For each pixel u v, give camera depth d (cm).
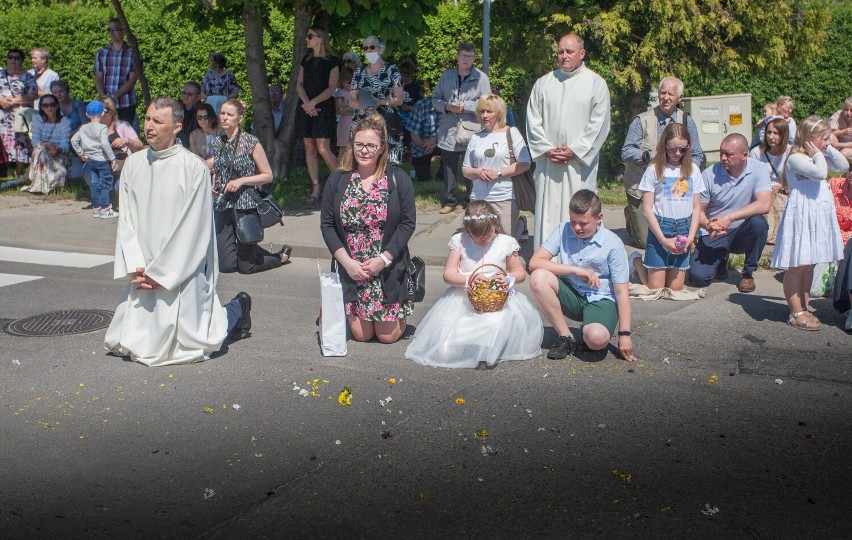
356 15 1273
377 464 493
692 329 723
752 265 833
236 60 1742
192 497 458
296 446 516
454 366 646
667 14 1237
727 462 493
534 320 671
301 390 596
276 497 457
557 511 441
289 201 1253
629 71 1295
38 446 520
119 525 431
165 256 630
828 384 606
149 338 648
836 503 448
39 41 1861
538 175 891
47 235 1115
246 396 594
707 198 844
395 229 675
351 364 655
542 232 895
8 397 595
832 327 727
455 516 437
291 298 843
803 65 1463
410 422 549
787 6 1293
